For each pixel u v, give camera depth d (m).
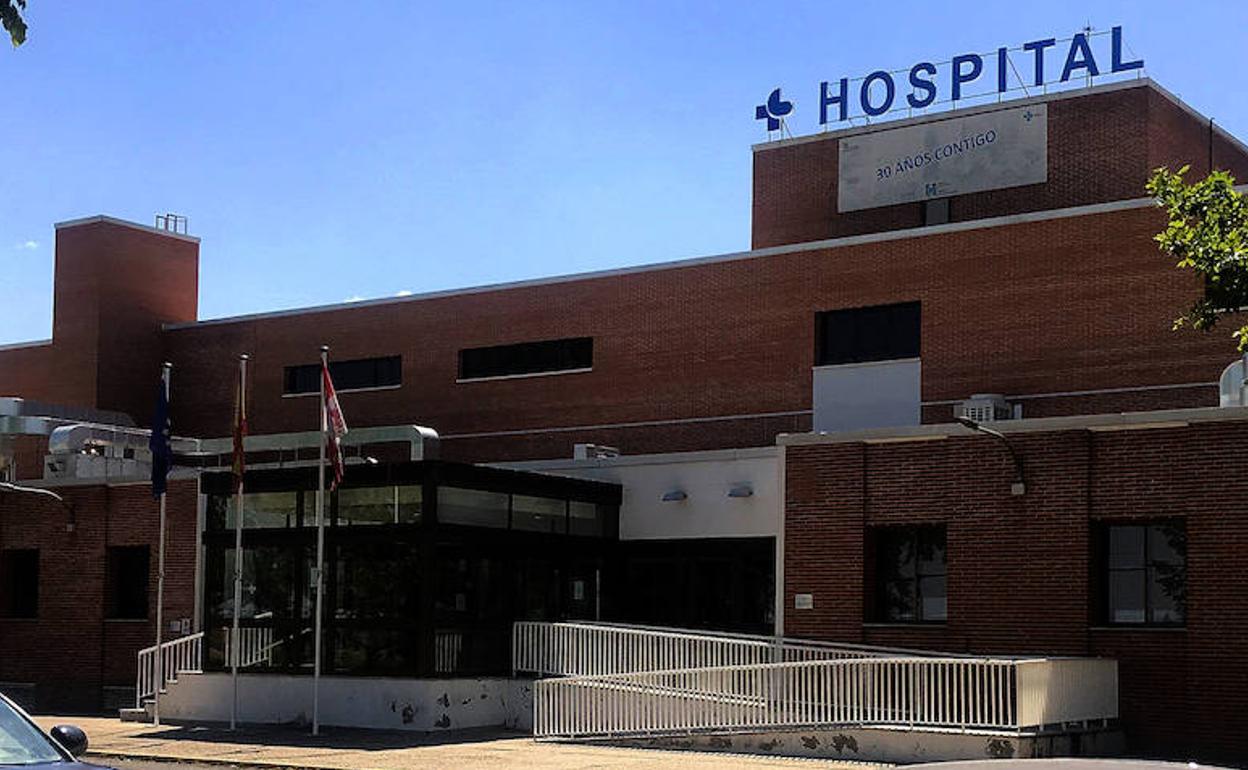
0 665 36.22
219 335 45.50
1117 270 30.72
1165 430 23.08
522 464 32.50
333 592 27.61
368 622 27.06
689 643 26.20
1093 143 35.09
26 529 36.22
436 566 26.48
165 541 33.50
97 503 35.03
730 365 35.81
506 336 39.72
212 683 29.14
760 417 35.16
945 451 25.06
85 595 35.03
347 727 27.05
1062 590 23.66
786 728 22.58
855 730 21.92
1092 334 30.84
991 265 32.28
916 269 33.28
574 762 21.62
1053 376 31.17
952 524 24.84
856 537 25.73
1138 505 23.17
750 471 29.42
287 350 43.84
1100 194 34.81
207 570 29.67
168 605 33.66
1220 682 22.14
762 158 39.94
